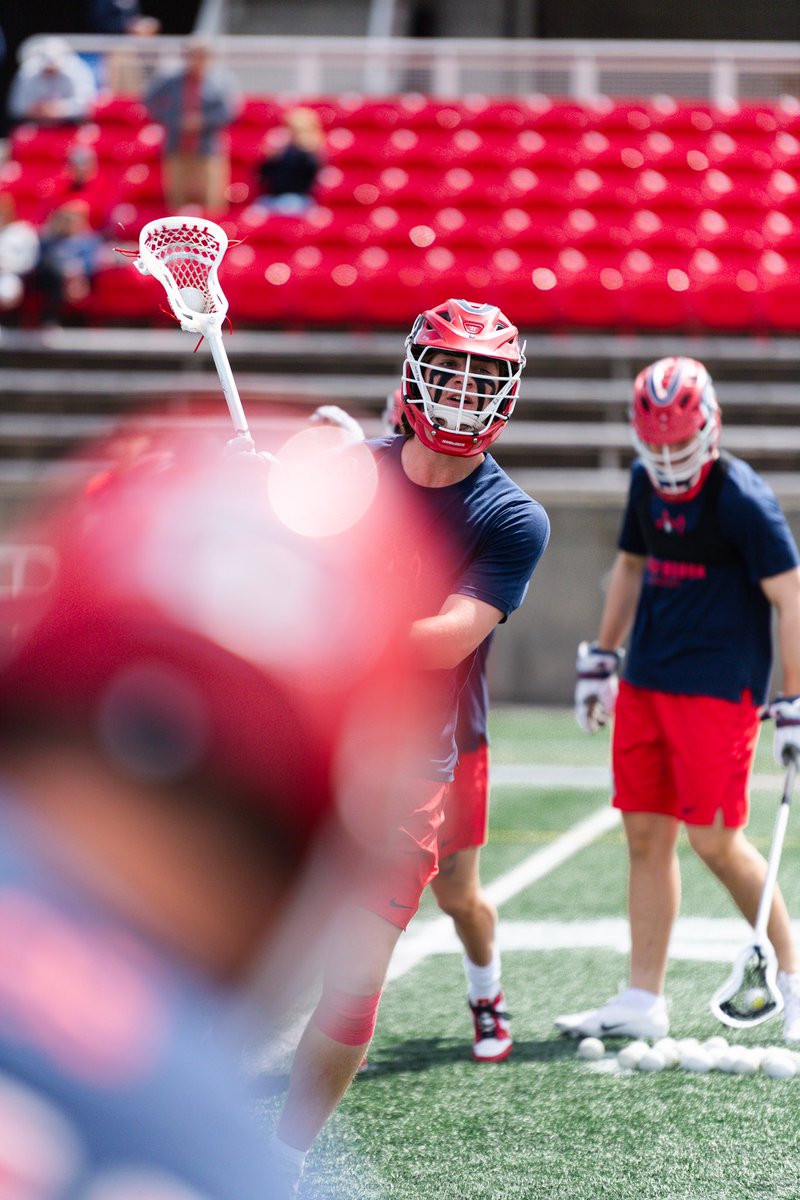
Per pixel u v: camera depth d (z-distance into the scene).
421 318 7.88
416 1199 8.46
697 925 15.70
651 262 42.09
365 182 44.59
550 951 14.68
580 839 20.14
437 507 7.95
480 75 48.59
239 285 40.56
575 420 36.72
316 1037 7.74
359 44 47.09
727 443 35.97
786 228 43.44
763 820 21.48
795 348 38.12
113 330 39.62
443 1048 11.61
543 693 33.44
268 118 47.38
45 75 47.22
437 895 11.04
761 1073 10.88
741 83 47.69
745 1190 8.66
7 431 35.91
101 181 45.28
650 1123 9.80
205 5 57.03
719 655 11.20
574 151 45.72
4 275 38.91
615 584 12.30
